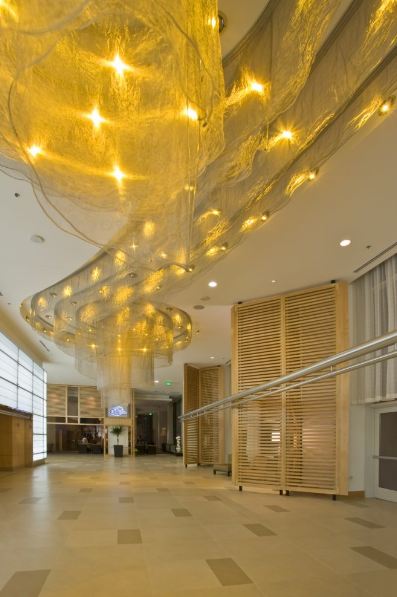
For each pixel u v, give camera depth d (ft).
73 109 8.41
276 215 18.52
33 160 8.96
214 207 15.08
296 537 16.28
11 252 21.22
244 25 9.97
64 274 24.30
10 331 41.78
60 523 18.78
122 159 9.50
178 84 7.23
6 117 8.05
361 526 18.12
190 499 25.53
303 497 26.03
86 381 79.30
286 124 12.03
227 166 11.75
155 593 10.84
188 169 9.00
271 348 29.25
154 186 9.93
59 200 10.93
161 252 12.84
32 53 6.12
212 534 16.72
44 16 5.33
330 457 25.76
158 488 30.94
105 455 80.69
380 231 20.13
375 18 9.27
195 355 52.16
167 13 5.57
